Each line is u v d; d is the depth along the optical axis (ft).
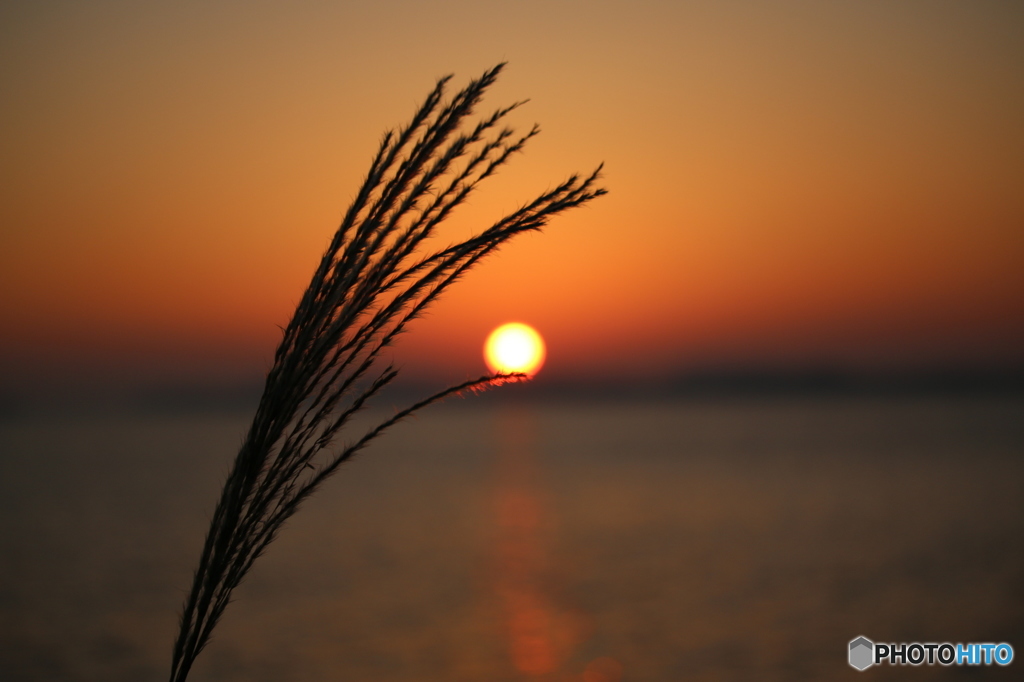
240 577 6.51
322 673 49.75
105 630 59.77
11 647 55.93
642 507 132.57
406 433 546.67
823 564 81.20
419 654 53.83
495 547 97.91
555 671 50.11
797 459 217.97
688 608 65.77
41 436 483.51
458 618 63.62
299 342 6.41
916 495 134.41
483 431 558.15
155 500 144.56
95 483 181.98
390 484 188.03
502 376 6.60
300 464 6.52
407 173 6.57
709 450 270.26
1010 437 286.46
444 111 6.57
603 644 55.98
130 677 49.24
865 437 314.35
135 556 89.97
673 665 51.26
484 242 6.41
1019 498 126.62
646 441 352.69
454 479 197.98
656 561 86.43
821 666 50.19
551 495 155.33
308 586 75.77
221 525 6.50
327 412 6.57
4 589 73.67
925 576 74.23
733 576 77.61
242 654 53.93
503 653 54.03
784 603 66.28
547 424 652.89
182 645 6.43
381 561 89.20
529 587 75.31
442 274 6.51
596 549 94.99
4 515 126.72
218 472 207.21
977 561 79.92
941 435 307.58
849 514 115.55
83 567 83.92
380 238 6.47
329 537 107.04
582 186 6.41
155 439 433.89
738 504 131.75
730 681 47.70
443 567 85.25
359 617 63.93
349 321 6.44
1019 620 58.95
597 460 247.91
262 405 6.48
